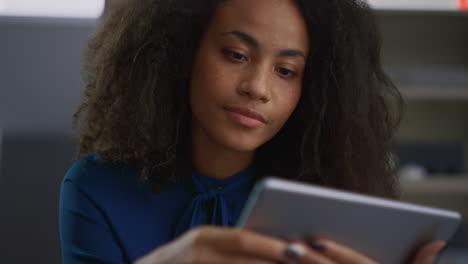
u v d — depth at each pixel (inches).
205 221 33.0
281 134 36.9
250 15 29.8
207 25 31.2
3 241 94.7
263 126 31.1
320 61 35.2
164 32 34.5
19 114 99.8
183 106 34.4
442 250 28.2
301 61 31.6
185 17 33.0
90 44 40.5
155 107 34.5
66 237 33.2
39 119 99.7
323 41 34.8
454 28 99.1
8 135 97.8
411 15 96.2
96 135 37.6
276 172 37.0
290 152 37.2
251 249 20.9
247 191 34.6
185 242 21.7
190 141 34.5
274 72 31.0
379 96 38.9
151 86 34.5
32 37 100.2
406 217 24.9
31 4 100.0
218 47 30.5
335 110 36.1
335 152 36.5
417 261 27.5
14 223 95.3
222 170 33.7
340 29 34.5
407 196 102.6
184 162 33.9
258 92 29.8
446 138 103.3
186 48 33.5
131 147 34.3
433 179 93.8
